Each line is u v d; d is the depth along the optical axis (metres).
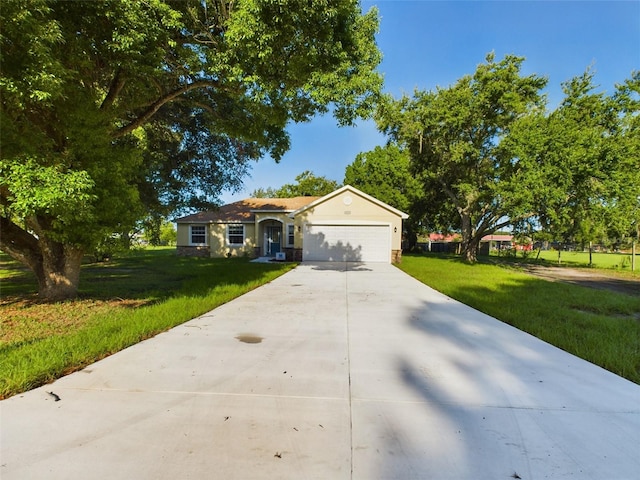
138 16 5.50
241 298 7.16
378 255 16.69
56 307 6.28
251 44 5.87
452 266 15.86
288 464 1.97
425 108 18.19
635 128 14.24
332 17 6.02
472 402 2.75
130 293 7.89
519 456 2.08
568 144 12.99
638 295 8.87
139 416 2.47
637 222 14.62
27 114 5.56
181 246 21.78
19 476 1.84
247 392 2.87
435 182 23.73
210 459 2.01
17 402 2.64
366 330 4.77
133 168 7.25
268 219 20.64
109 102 7.52
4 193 5.28
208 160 16.30
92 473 1.87
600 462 2.04
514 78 16.48
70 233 6.17
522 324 5.09
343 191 16.73
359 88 6.71
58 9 5.02
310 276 11.01
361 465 1.97
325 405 2.67
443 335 4.56
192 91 9.85
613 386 3.07
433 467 1.97
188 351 3.85
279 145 11.23
